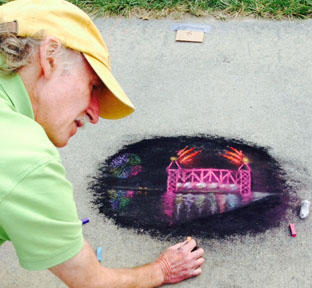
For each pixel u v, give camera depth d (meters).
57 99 1.33
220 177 2.41
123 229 2.23
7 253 2.15
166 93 2.97
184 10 3.58
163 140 2.66
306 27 3.35
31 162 1.22
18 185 1.21
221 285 1.96
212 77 3.05
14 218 1.23
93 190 2.43
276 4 3.50
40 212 1.27
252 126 2.69
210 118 2.77
